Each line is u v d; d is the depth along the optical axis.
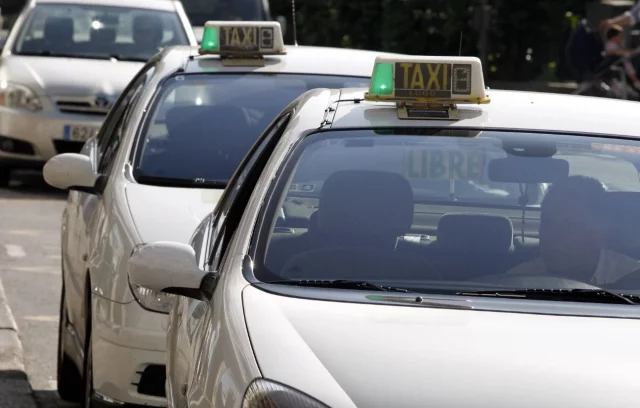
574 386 6.31
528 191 8.30
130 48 27.97
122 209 11.57
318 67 13.95
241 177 9.45
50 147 26.50
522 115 8.90
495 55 40.50
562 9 39.66
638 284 7.75
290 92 13.53
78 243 12.84
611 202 8.25
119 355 10.52
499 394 6.22
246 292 7.30
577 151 8.55
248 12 37.66
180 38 28.20
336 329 6.76
